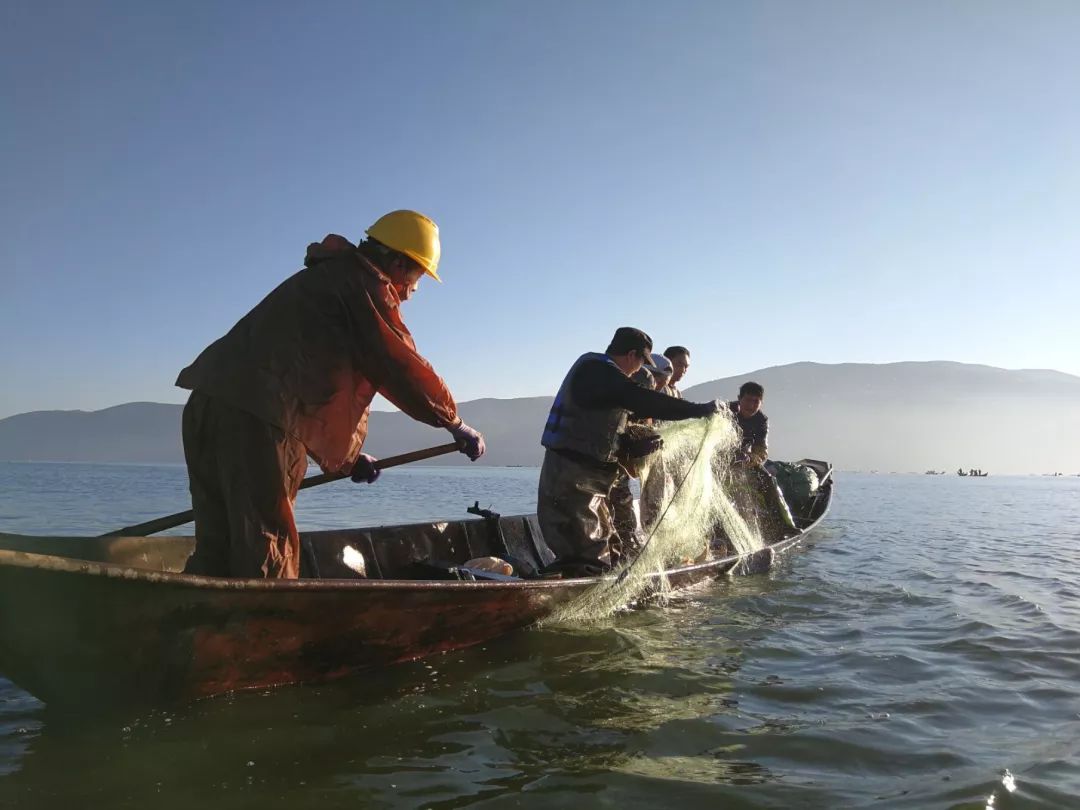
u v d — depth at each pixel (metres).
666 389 7.51
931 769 2.99
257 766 2.86
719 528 7.75
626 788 2.78
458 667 4.17
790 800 2.70
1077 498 32.25
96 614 2.83
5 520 12.83
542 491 5.77
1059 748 3.23
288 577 3.62
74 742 3.03
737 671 4.27
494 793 2.71
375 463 4.36
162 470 69.50
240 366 3.54
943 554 10.10
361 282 3.75
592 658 4.43
